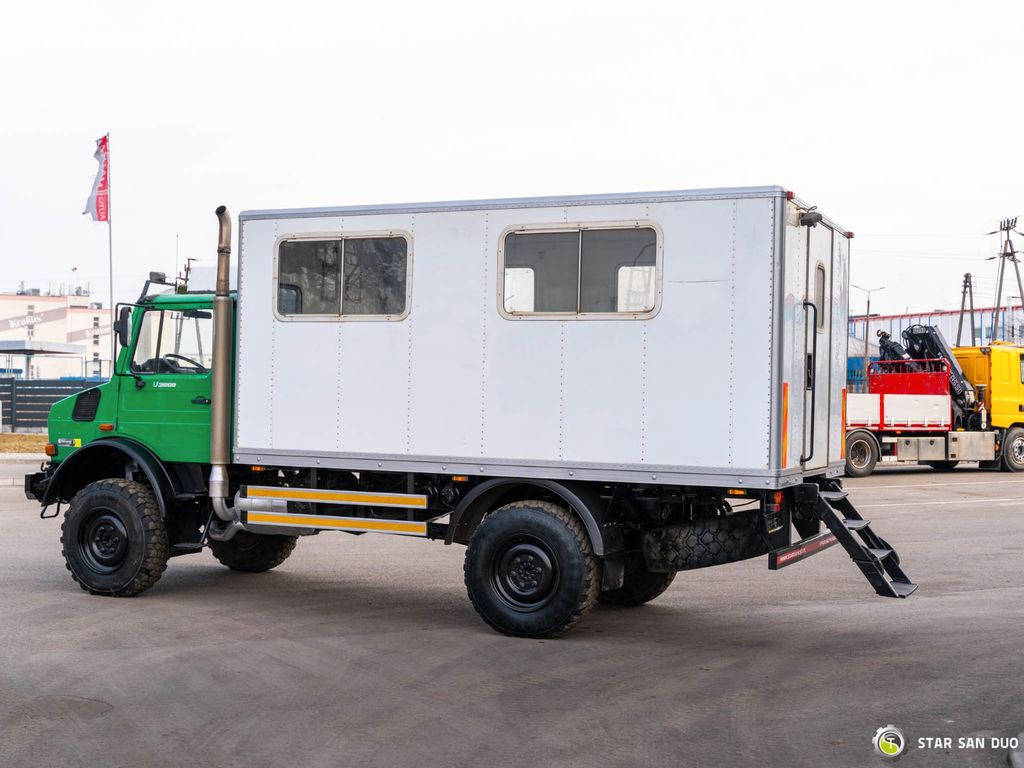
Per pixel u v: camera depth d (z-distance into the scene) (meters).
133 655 7.09
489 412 7.91
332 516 8.70
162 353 9.32
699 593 9.73
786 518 7.62
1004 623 8.39
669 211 7.43
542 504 7.77
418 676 6.66
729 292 7.27
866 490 20.05
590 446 7.61
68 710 5.87
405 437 8.17
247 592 9.44
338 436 8.39
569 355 7.68
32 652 7.16
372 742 5.37
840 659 7.19
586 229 7.65
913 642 7.72
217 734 5.47
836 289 8.48
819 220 7.44
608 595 9.12
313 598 9.20
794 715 5.89
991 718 5.84
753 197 7.23
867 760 5.14
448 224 8.05
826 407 8.33
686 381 7.37
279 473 8.95
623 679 6.63
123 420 9.36
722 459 7.27
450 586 9.82
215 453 8.86
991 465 26.47
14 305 120.38
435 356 8.08
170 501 9.16
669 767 5.03
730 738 5.47
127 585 8.98
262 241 8.66
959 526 14.39
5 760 5.06
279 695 6.20
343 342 8.38
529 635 7.70
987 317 65.56
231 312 8.95
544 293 7.77
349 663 6.96
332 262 8.43
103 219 31.72
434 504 8.38
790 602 9.30
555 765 5.05
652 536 7.91
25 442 28.59
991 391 25.05
